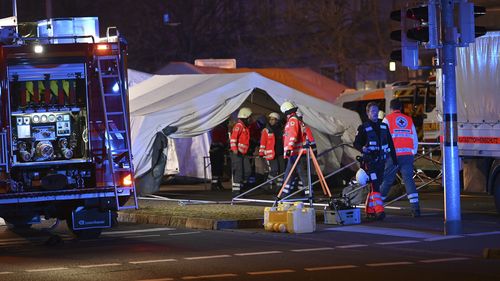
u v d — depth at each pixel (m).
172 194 57.62
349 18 111.56
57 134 36.62
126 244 35.12
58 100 36.53
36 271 28.81
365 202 43.72
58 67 36.41
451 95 34.12
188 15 116.38
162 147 53.97
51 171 36.81
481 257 29.34
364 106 84.50
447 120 34.22
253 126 57.88
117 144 36.78
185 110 54.34
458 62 44.12
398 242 33.09
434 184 58.56
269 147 54.47
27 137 36.31
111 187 36.56
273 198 52.84
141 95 58.72
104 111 36.59
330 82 85.88
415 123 75.25
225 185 66.50
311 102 57.28
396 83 81.31
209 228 39.47
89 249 33.97
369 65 110.38
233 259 30.05
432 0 33.91
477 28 35.53
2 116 35.84
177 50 116.44
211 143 60.78
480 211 43.62
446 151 34.31
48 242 35.75
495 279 25.39
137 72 68.25
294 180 47.53
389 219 40.12
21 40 36.34
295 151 46.59
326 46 113.31
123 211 45.00
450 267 27.44
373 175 39.50
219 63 80.31
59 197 35.88
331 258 29.75
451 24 33.94
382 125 39.72
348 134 58.44
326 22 110.94
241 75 55.56
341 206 38.94
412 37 34.84
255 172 58.03
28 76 36.34
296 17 114.69
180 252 32.16
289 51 116.06
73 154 36.69
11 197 35.53
